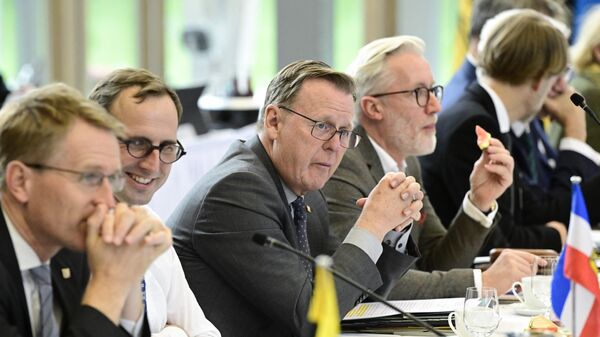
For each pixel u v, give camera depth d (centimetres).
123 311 360
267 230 448
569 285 367
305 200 511
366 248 454
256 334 464
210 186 456
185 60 1435
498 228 678
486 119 681
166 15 1452
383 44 589
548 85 700
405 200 464
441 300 507
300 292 443
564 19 822
